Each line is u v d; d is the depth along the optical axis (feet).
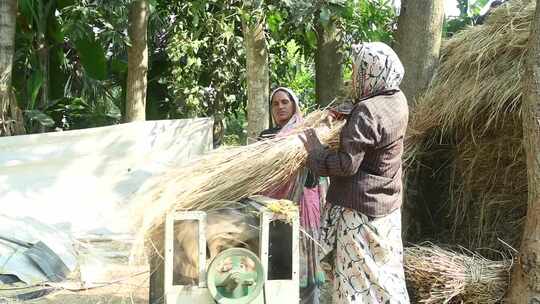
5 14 23.21
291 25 21.38
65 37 29.94
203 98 28.19
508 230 13.78
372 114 8.35
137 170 22.77
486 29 14.07
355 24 21.39
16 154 21.53
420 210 15.35
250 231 8.43
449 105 13.53
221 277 7.95
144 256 8.77
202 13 24.98
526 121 10.37
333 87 20.34
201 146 24.50
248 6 16.84
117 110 41.06
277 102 12.09
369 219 8.66
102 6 24.91
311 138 9.00
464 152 14.25
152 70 33.24
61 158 22.09
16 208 20.94
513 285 10.87
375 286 8.69
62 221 20.72
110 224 20.16
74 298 13.85
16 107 24.02
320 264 9.51
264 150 9.08
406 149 14.38
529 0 13.58
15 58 28.58
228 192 8.73
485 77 13.25
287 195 10.50
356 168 8.38
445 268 11.91
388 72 8.63
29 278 15.34
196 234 8.23
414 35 14.64
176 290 8.00
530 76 10.25
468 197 14.48
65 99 31.71
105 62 30.19
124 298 12.12
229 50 27.55
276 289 8.11
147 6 26.16
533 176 10.32
